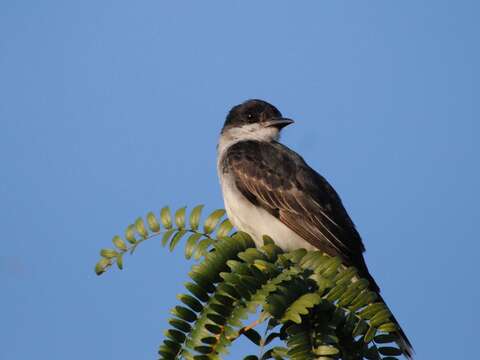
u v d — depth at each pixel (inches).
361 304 255.3
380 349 258.8
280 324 257.3
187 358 245.1
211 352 245.1
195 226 321.4
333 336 248.1
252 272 257.3
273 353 242.7
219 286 251.6
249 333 257.0
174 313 255.6
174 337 251.9
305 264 275.4
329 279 266.2
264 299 247.9
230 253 279.6
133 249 320.2
